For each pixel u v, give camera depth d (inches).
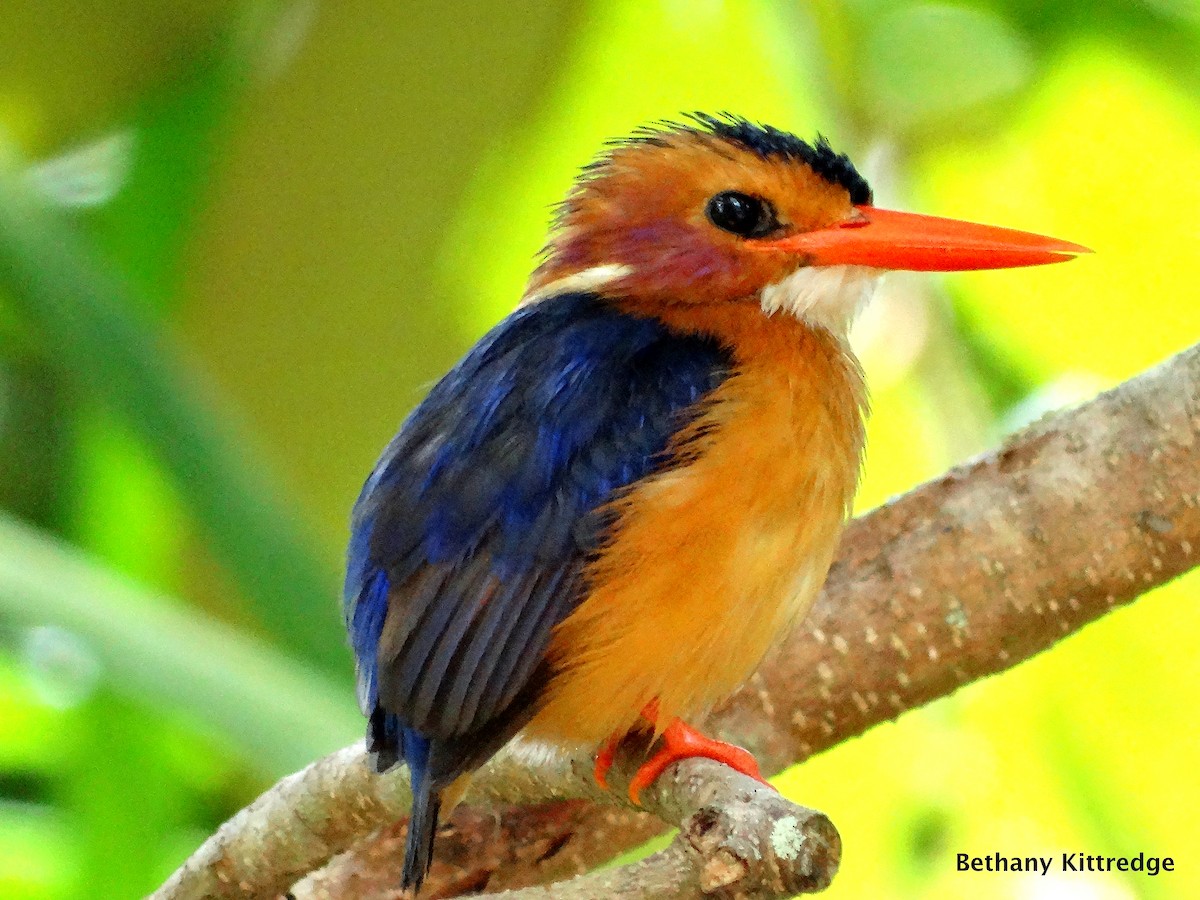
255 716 86.5
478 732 87.4
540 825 88.0
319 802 87.6
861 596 87.6
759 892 85.7
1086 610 87.4
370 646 87.6
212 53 89.7
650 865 85.8
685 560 87.4
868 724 87.7
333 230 90.1
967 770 89.7
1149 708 89.2
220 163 89.9
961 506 87.6
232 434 87.2
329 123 90.0
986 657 87.6
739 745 87.7
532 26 90.0
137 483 88.6
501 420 87.7
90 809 88.2
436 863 88.0
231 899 87.8
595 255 88.7
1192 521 87.3
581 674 87.5
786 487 87.6
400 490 87.7
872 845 89.9
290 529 87.0
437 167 90.2
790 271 88.4
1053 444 87.5
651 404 87.7
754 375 87.8
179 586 88.9
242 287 90.0
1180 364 87.4
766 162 88.5
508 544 87.5
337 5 89.8
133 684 86.5
